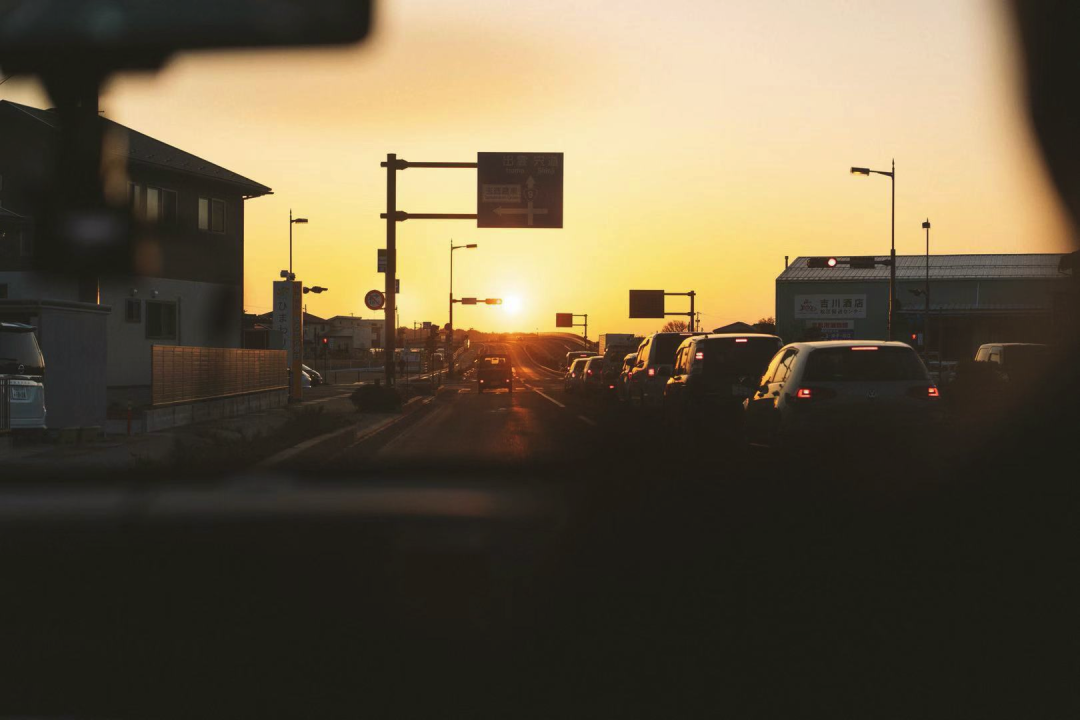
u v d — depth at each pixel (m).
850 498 10.83
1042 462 13.91
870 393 12.55
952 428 18.58
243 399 29.47
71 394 19.41
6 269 33.44
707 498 11.13
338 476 13.48
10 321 21.12
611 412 31.20
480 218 32.00
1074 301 26.78
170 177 40.47
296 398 36.19
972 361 26.75
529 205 31.95
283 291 36.09
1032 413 22.64
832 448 12.57
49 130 32.16
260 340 45.94
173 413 23.36
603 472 13.86
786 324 83.44
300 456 14.77
